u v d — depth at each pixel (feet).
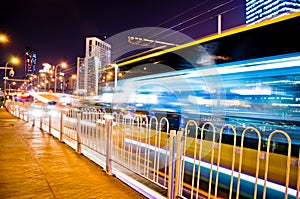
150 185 16.17
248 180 16.58
